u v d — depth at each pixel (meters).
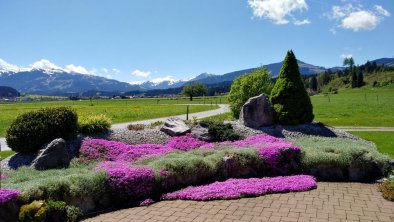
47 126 17.97
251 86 34.34
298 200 12.17
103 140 19.23
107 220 10.98
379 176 15.07
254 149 16.20
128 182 12.80
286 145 16.44
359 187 13.80
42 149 17.19
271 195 12.89
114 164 15.28
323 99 122.88
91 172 13.39
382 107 71.44
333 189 13.55
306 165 15.63
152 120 52.94
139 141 20.56
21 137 17.61
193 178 14.56
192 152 17.48
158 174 13.52
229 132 21.14
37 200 11.03
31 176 13.94
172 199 12.93
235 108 35.19
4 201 10.52
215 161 15.31
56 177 12.52
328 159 15.33
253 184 13.70
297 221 10.16
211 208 11.65
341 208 11.24
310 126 23.23
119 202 12.68
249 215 10.81
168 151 18.30
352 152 15.31
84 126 20.28
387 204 11.60
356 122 41.47
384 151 21.36
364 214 10.66
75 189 11.66
